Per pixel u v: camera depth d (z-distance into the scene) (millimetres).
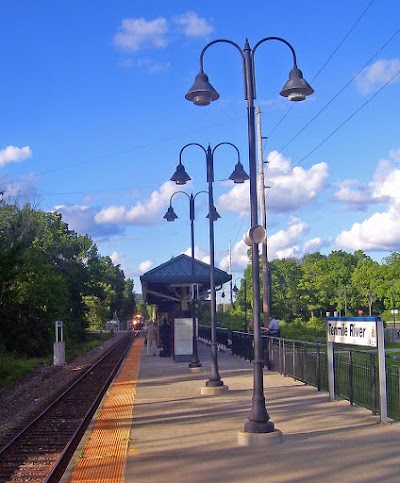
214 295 16781
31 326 41719
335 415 11766
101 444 9875
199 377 20234
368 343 11203
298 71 10430
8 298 40000
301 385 16781
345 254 111938
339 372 13891
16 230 53500
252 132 10352
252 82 10445
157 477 7664
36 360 37625
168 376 20953
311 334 40906
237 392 15984
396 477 7285
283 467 7910
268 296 28516
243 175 17641
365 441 9344
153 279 31047
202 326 49344
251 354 25234
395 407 10961
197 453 8930
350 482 7113
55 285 43062
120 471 8055
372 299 96875
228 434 10305
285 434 10102
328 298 94250
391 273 93125
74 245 66438
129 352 39125
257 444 9328
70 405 17953
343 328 12492
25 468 9867
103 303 98125
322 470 7688
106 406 14242
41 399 20031
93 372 28703
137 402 14570
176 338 27344
